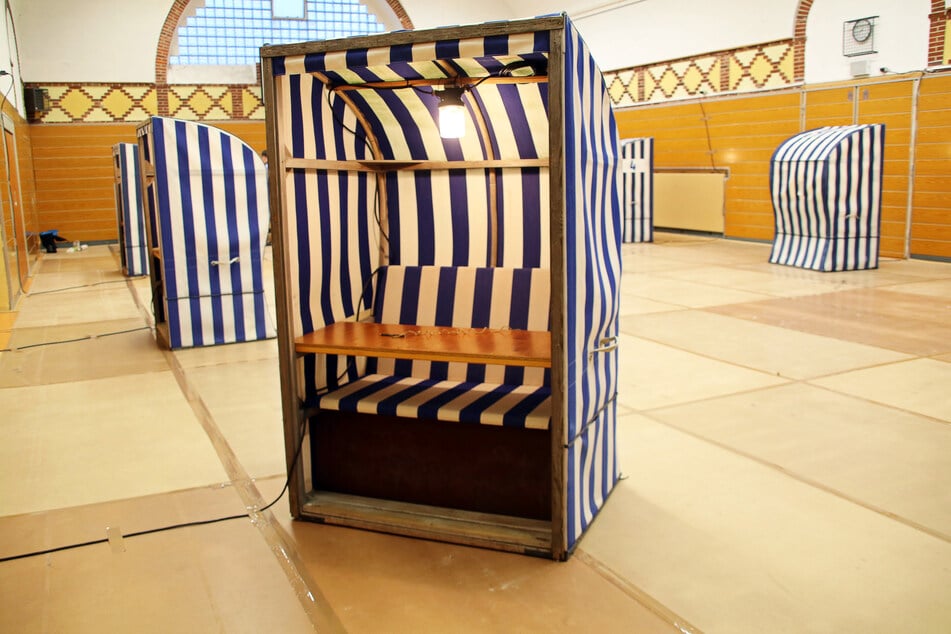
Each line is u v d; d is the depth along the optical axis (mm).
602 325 3137
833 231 9289
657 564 2812
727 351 5793
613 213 3293
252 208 6539
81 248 14562
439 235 3805
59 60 14414
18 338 6883
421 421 3234
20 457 4020
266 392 5129
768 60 11820
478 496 3193
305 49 2863
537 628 2434
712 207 13375
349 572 2807
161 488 3600
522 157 3588
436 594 2645
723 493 3400
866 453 3812
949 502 3271
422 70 3102
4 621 2523
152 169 6320
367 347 3064
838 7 10688
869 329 6363
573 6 15391
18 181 10750
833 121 10969
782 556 2852
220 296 6520
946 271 9188
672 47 13492
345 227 3572
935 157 9703
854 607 2512
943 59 9469
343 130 3498
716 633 2385
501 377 3570
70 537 3113
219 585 2734
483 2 16516
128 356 6180
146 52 14812
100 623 2506
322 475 3439
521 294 3605
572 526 2895
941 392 4719
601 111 3100
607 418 3332
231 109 15500
